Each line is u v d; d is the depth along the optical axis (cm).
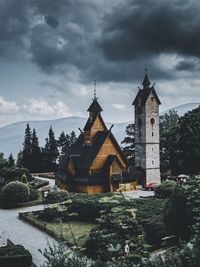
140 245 1292
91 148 7312
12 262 2867
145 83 8088
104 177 7050
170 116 11294
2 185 7306
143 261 1261
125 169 7388
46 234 3959
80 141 7850
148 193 6962
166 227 2856
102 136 7319
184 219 2655
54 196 5081
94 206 4456
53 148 12694
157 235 3098
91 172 7000
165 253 1311
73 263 1278
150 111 7962
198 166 8200
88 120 7662
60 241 1355
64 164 7719
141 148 8012
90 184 6850
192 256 1222
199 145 8156
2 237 3888
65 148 13750
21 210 5416
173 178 8006
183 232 2695
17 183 5722
